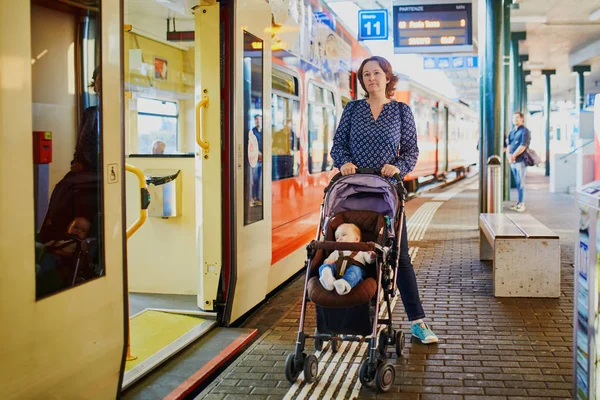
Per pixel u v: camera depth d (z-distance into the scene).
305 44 7.64
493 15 10.98
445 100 24.30
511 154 14.38
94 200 3.28
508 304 6.25
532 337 5.20
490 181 9.86
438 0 14.31
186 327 5.20
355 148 4.74
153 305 5.74
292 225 7.18
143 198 4.43
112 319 3.43
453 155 26.67
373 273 4.19
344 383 4.25
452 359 4.70
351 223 4.37
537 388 4.14
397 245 4.43
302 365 4.26
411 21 14.20
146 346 4.75
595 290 3.07
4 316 2.68
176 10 5.56
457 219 13.25
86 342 3.21
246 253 5.55
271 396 4.04
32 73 2.86
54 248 2.99
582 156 9.70
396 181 4.55
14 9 2.72
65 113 3.07
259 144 5.83
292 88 7.14
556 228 11.73
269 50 6.06
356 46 11.02
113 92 3.41
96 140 3.29
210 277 5.39
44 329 2.91
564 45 25.28
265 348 4.98
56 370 3.00
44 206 2.93
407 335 5.29
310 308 6.19
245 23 5.43
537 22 19.62
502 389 4.12
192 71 6.36
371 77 4.71
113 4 3.41
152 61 6.29
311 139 8.00
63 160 3.06
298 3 7.32
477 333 5.32
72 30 3.12
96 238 3.30
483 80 11.01
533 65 31.73
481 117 11.04
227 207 5.32
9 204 2.70
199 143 5.21
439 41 14.16
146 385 4.13
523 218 8.05
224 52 5.23
